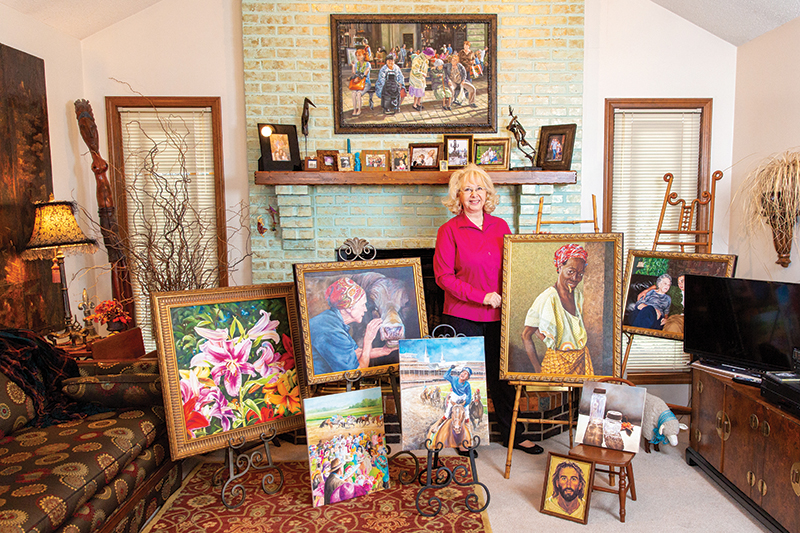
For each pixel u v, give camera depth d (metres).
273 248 4.05
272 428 2.56
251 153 4.02
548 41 4.00
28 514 1.69
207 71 4.11
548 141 3.93
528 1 3.97
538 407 3.17
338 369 2.56
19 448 2.16
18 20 3.42
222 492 2.44
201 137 4.18
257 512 2.44
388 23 3.94
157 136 4.17
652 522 2.35
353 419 2.58
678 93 4.20
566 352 2.75
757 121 3.89
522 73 4.02
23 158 3.44
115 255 3.81
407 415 2.42
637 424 2.45
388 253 4.13
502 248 2.94
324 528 2.30
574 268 2.79
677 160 4.29
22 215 3.42
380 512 2.43
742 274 4.06
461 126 4.03
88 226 4.13
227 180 4.17
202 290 2.50
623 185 4.32
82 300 3.74
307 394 2.65
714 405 2.73
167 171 4.19
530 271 2.83
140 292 4.21
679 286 3.12
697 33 4.16
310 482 2.48
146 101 4.09
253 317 2.60
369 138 4.04
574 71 4.02
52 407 2.58
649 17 4.16
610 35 4.17
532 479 2.75
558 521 2.37
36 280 3.54
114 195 4.14
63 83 3.87
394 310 2.71
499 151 3.93
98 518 1.97
